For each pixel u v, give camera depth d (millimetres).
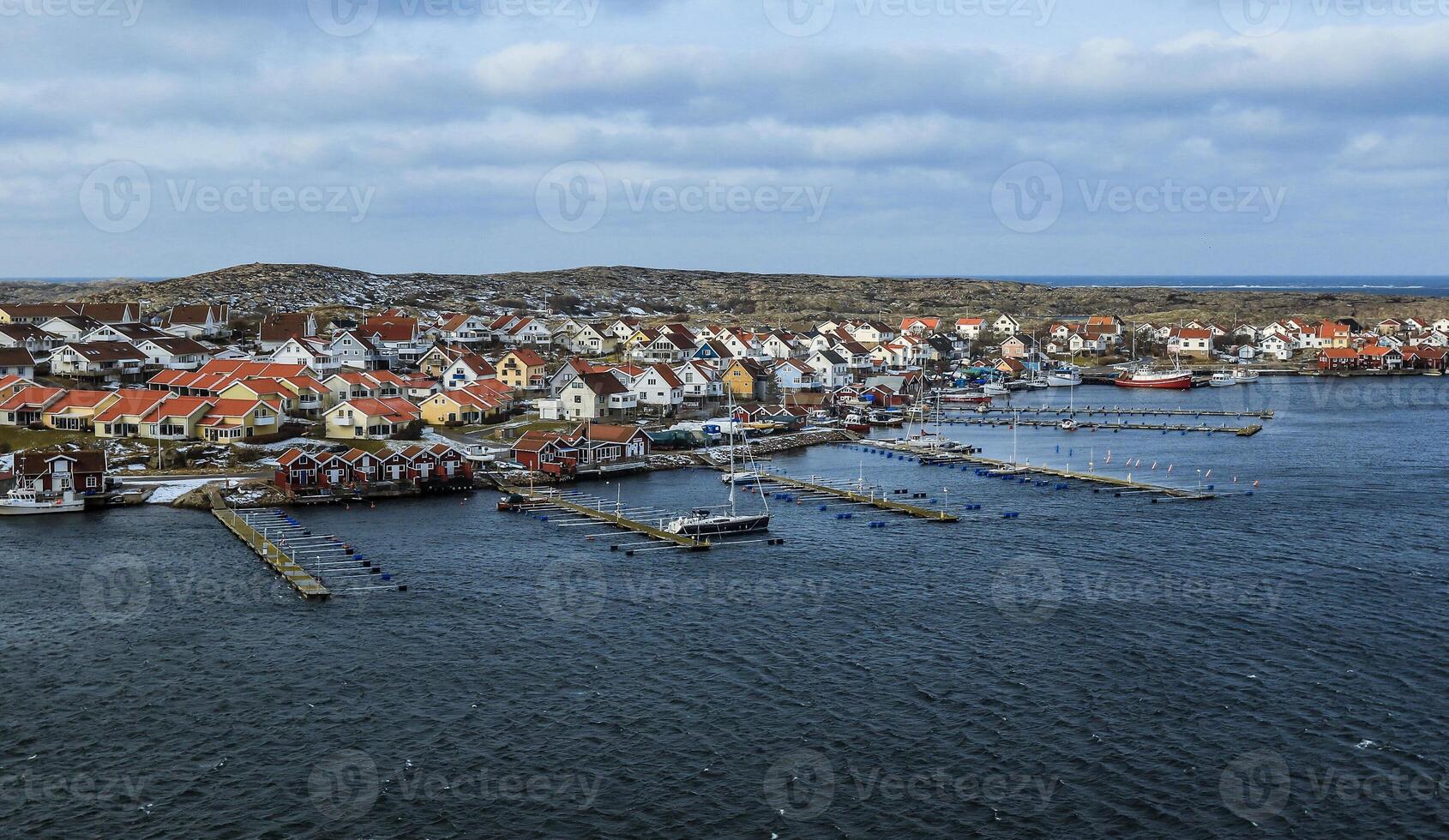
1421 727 63312
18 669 73312
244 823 54844
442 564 99062
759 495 133375
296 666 73938
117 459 139750
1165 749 61219
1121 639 77750
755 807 56000
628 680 71500
